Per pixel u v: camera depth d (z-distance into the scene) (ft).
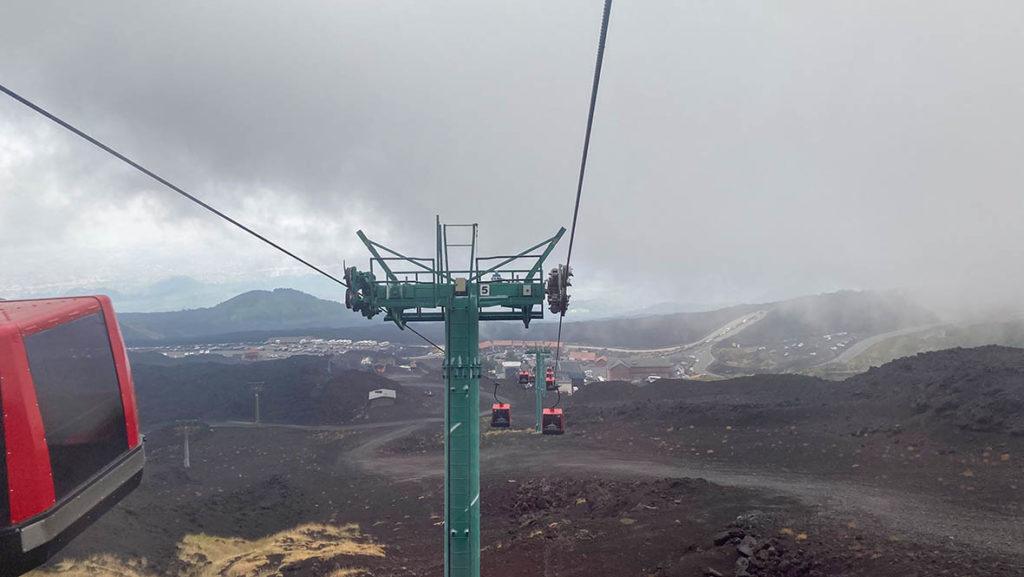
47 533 25.95
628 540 109.50
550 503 167.73
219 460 317.42
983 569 72.54
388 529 171.94
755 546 91.66
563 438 250.57
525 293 73.92
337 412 433.48
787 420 209.97
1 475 24.57
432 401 454.81
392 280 74.84
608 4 30.73
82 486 28.94
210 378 547.08
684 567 90.33
